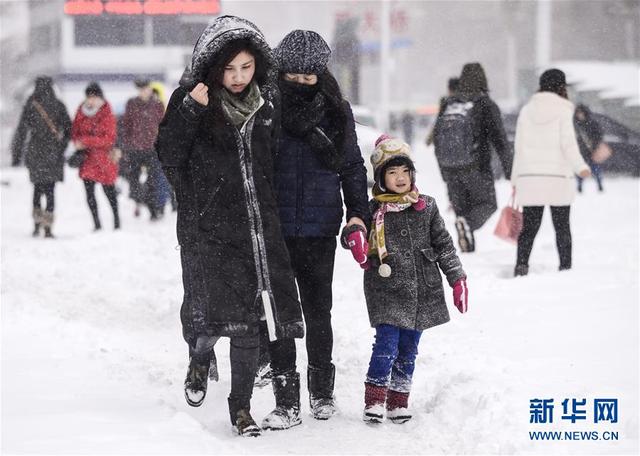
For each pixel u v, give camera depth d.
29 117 36.25
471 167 29.50
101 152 37.31
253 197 13.55
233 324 13.40
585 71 77.19
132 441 12.31
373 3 155.38
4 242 34.09
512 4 173.88
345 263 28.39
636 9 149.62
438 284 14.92
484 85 29.58
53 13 172.62
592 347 17.70
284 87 14.54
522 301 22.00
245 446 13.20
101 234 33.94
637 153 63.25
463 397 14.63
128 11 68.19
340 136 14.73
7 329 19.72
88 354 18.05
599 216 40.88
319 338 14.86
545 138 25.88
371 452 13.15
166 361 17.97
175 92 13.62
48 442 12.18
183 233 13.79
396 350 14.69
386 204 14.91
